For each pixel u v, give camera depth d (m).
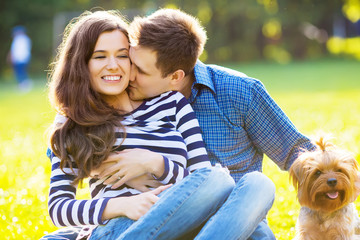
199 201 3.71
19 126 14.48
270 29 41.06
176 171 4.06
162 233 3.63
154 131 4.26
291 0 39.62
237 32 39.69
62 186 4.04
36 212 6.30
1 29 37.19
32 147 11.12
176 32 4.34
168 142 4.23
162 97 4.48
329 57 41.22
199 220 3.77
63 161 4.02
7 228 5.54
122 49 4.31
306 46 41.09
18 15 37.22
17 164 9.54
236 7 37.91
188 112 4.46
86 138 4.05
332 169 4.34
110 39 4.27
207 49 39.34
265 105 4.64
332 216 4.49
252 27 39.12
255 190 3.69
